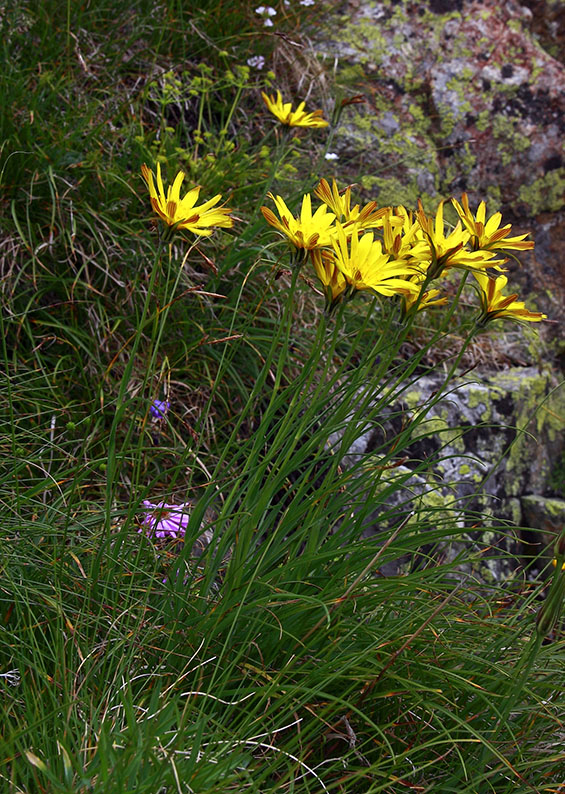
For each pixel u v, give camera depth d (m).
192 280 2.55
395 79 3.64
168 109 3.12
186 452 1.68
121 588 1.62
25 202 2.45
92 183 2.54
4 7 2.66
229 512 1.60
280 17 3.47
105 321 2.43
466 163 3.59
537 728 1.58
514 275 3.57
